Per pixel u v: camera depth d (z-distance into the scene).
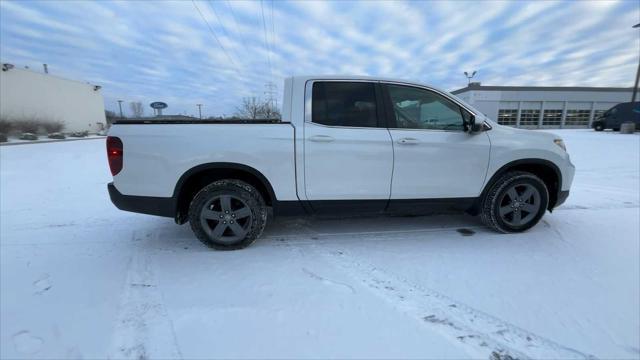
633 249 3.36
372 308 2.40
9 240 3.68
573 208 4.75
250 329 2.18
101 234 3.86
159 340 2.09
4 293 2.61
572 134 22.05
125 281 2.80
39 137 24.67
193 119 3.48
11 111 26.45
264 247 3.46
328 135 3.27
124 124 3.13
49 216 4.52
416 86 3.49
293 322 2.25
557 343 2.05
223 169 3.30
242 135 3.19
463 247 3.43
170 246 3.52
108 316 2.33
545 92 40.97
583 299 2.51
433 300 2.50
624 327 2.20
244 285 2.72
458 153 3.48
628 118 23.61
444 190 3.55
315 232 3.88
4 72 25.94
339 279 2.81
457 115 3.54
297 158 3.26
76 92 34.19
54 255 3.30
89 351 2.00
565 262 3.09
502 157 3.58
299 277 2.85
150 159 3.11
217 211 3.31
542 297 2.54
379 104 3.41
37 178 7.42
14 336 2.12
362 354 1.96
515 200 3.70
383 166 3.38
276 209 3.40
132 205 3.19
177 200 3.23
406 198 3.51
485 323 2.24
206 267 3.04
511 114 41.44
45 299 2.54
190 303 2.48
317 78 3.37
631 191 5.80
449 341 2.06
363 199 3.45
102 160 10.82
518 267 3.00
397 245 3.50
